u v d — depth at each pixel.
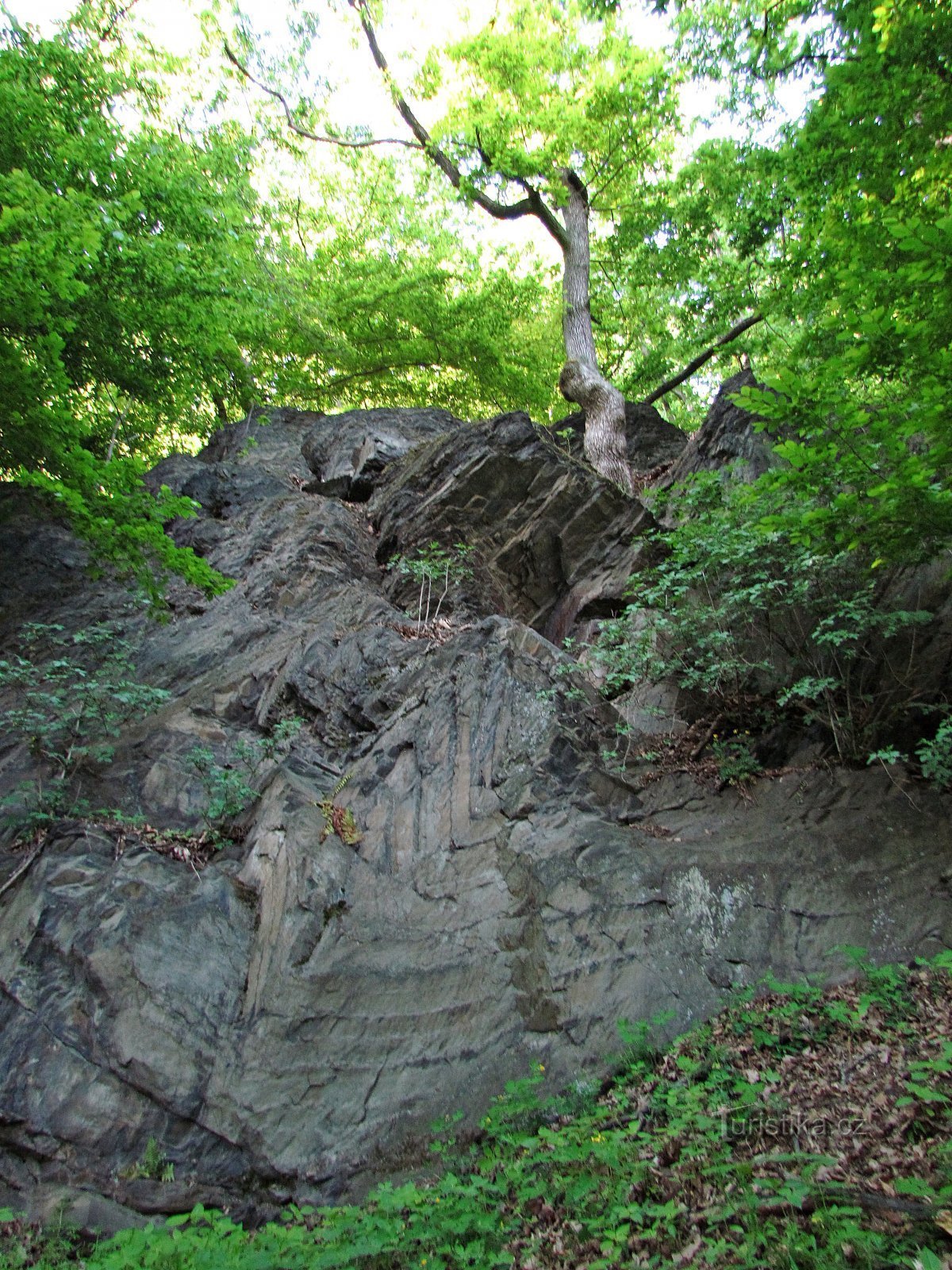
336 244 20.94
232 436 16.11
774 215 12.80
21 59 13.01
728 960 5.90
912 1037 4.81
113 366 14.09
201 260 12.95
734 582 7.97
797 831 6.65
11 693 9.69
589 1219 3.88
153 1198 5.03
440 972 6.13
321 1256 3.94
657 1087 5.04
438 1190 4.49
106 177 12.90
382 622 10.18
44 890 6.45
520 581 11.17
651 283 17.55
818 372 6.00
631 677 8.12
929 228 5.15
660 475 14.52
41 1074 5.45
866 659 7.57
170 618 10.09
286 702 9.12
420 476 12.29
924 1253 2.87
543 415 21.56
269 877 6.73
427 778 7.48
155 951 6.00
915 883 6.05
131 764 8.29
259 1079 5.55
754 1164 3.80
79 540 11.90
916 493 5.77
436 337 19.73
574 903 6.29
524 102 17.31
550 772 7.30
